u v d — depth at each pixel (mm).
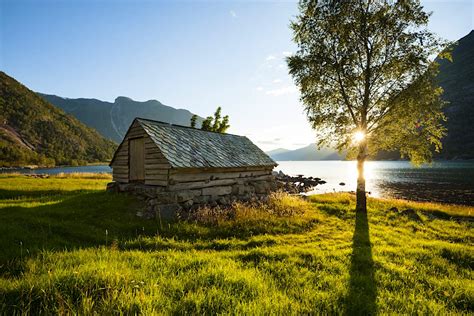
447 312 4879
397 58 15086
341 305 4809
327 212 16172
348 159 18406
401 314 4637
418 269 7297
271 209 14555
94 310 3879
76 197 16391
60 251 7281
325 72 16219
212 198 15836
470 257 8453
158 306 4246
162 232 10250
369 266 7293
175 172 13961
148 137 15062
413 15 14742
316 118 16859
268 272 6227
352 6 15438
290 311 4352
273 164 21766
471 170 73250
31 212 12539
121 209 13031
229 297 4637
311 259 7625
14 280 4980
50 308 4008
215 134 20953
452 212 17547
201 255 7367
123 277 5027
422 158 15867
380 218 15109
